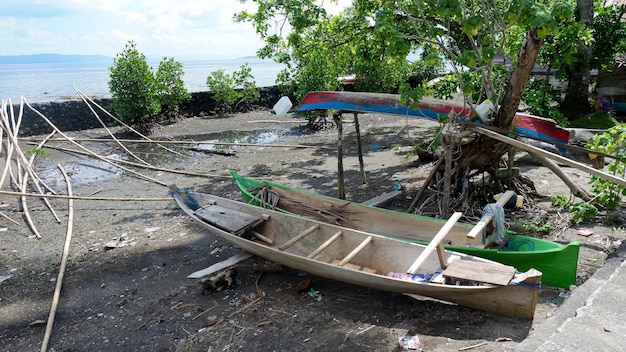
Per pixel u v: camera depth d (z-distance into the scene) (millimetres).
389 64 16969
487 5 6801
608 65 12656
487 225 5625
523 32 8492
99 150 14281
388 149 13281
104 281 6445
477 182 8445
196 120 18828
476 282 4496
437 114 7281
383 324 4734
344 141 14812
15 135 13148
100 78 52094
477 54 6359
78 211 9406
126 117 16344
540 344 3789
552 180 8648
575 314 4137
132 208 9445
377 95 7965
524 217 7023
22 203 9844
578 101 12992
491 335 4262
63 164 12828
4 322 5570
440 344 4215
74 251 7523
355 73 17719
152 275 6508
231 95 19594
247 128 17406
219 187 10391
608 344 3637
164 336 5012
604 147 6770
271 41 10516
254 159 12938
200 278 6207
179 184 10805
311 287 5734
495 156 7277
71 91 30797
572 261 4812
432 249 4645
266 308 5320
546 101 9703
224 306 5496
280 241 6609
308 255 5797
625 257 5422
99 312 5656
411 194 8836
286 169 11680
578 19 11727
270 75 49469
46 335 5133
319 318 4988
